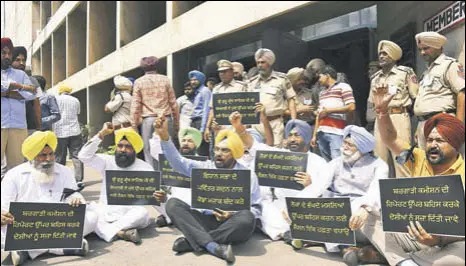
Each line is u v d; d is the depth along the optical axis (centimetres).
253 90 483
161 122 344
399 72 404
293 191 379
